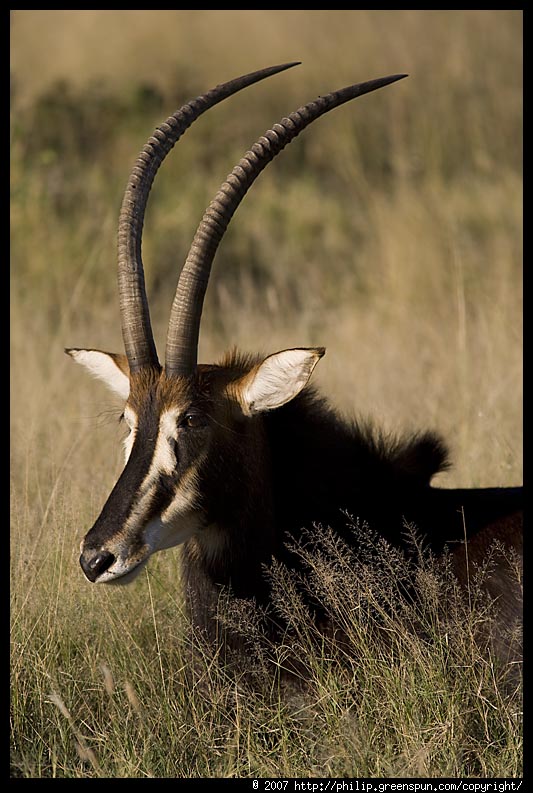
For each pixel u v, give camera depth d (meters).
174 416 12.29
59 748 12.90
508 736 12.49
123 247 12.88
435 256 33.06
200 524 12.55
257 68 47.50
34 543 15.45
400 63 50.47
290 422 13.62
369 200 38.59
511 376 22.81
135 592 15.13
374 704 12.59
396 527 13.84
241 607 12.73
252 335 28.27
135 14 46.41
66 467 17.75
